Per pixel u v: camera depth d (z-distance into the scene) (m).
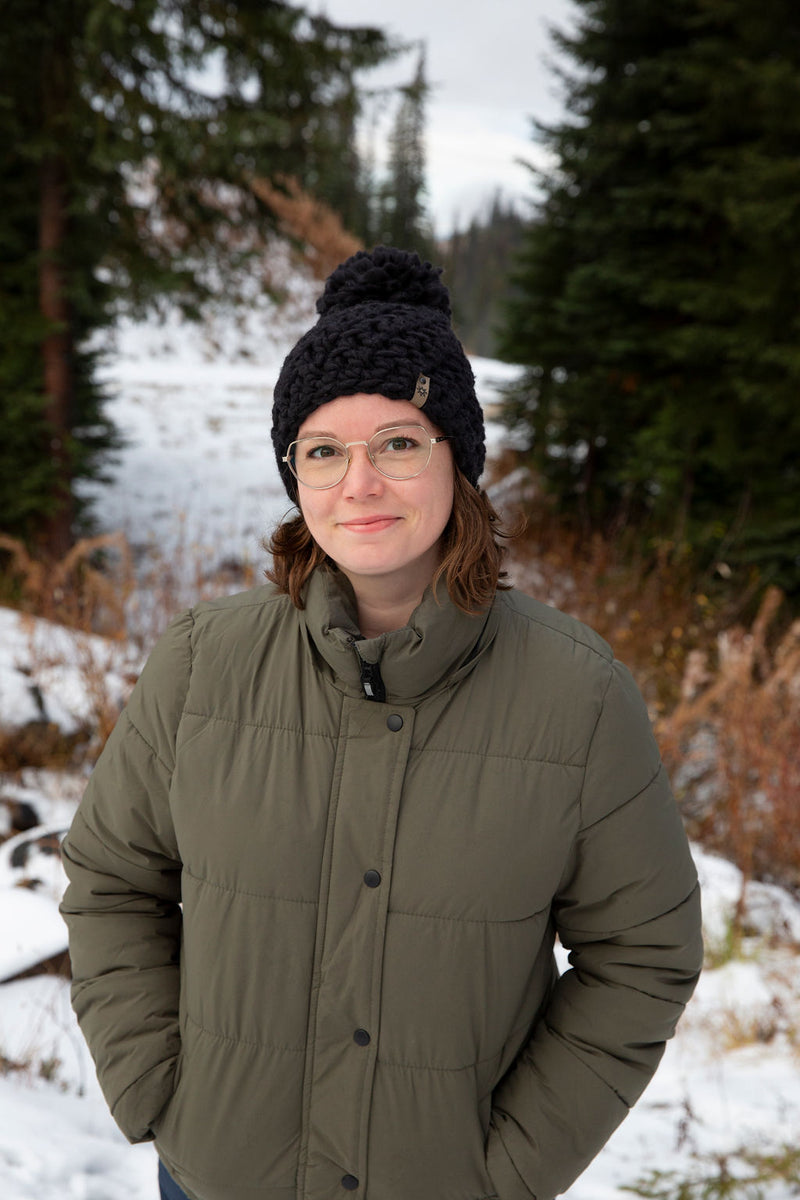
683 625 4.67
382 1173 0.91
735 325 6.11
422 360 0.86
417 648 0.86
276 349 16.91
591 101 7.12
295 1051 0.91
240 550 8.15
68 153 6.01
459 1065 0.90
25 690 3.48
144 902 1.07
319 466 0.88
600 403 7.07
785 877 3.27
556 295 7.72
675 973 0.96
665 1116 2.15
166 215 6.70
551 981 1.05
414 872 0.87
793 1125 2.09
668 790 0.95
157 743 0.98
